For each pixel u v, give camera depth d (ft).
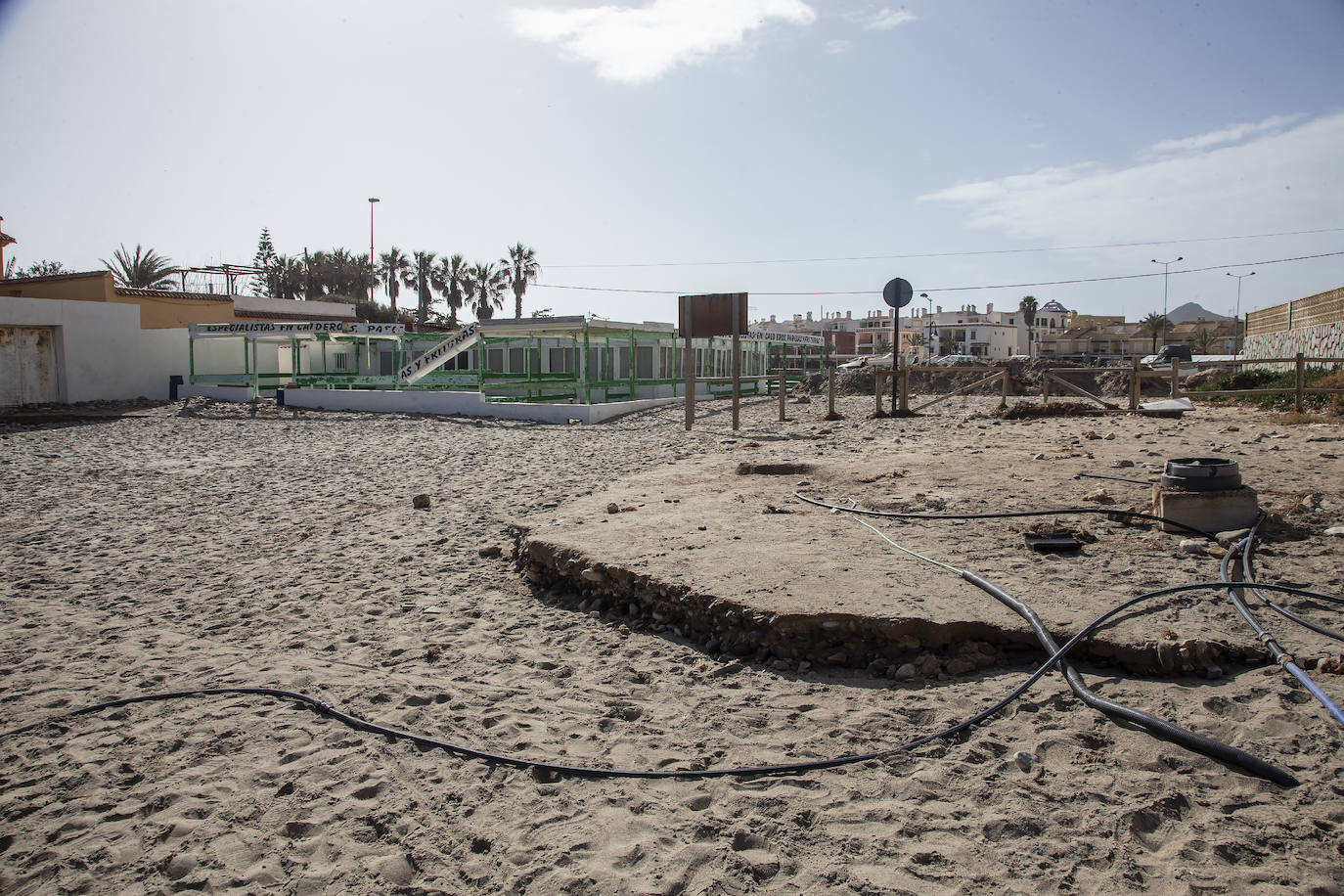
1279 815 9.22
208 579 22.04
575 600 18.62
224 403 80.84
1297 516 19.54
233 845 10.14
